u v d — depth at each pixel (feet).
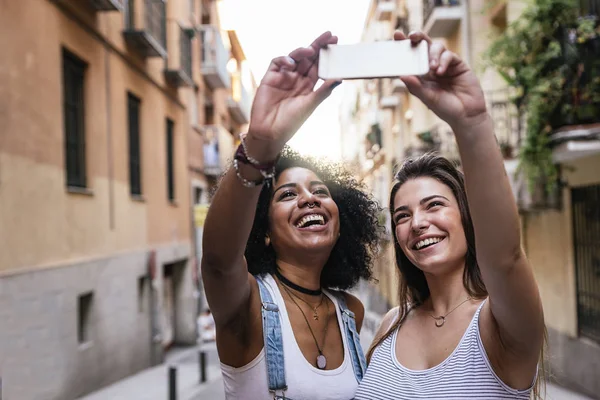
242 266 6.72
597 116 25.18
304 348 7.76
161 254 43.57
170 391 25.88
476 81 5.05
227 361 7.33
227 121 88.22
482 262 5.63
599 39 24.91
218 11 81.56
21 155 22.29
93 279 29.45
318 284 8.65
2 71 20.95
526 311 5.66
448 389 6.40
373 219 10.44
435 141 46.55
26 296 22.11
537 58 26.17
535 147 25.72
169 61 46.37
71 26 27.76
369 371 7.44
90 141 30.07
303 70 5.33
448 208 7.39
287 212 8.30
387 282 76.38
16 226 21.72
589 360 26.37
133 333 35.96
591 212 26.84
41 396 23.00
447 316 7.24
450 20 43.29
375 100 95.04
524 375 6.05
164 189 45.24
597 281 26.35
